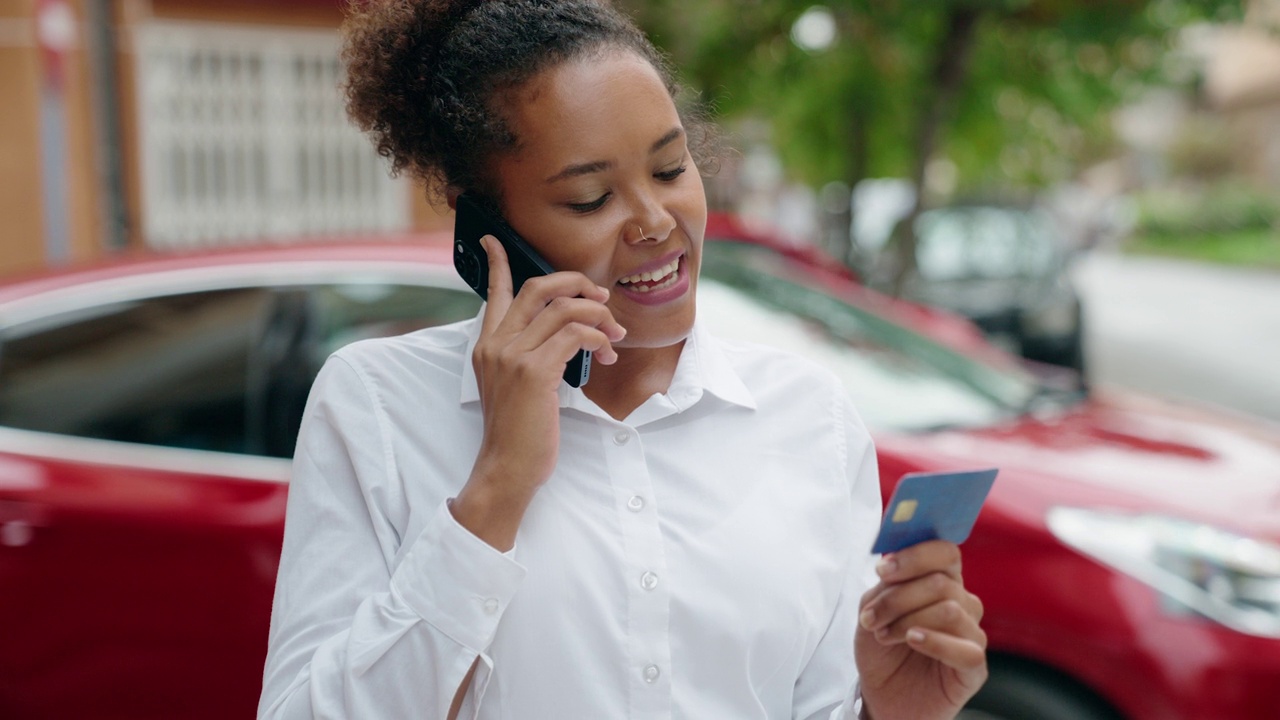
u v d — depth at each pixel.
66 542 2.74
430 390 1.32
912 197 7.98
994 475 1.21
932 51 7.87
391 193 8.34
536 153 1.26
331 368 1.34
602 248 1.26
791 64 8.45
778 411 1.37
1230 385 11.14
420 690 1.17
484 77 1.27
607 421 1.29
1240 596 2.51
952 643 1.21
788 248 5.79
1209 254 30.59
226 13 7.69
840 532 1.35
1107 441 3.04
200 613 2.72
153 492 2.79
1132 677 2.51
